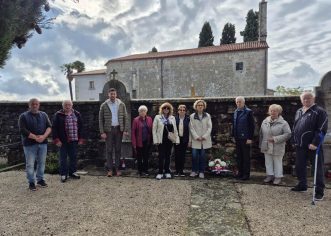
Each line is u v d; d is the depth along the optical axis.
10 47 2.46
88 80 44.25
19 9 2.38
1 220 4.41
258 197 5.50
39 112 6.17
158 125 6.89
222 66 32.03
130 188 6.05
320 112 5.42
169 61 34.16
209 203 5.17
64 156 6.61
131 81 36.03
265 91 30.83
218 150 7.92
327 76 7.01
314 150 5.47
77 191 5.86
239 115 6.78
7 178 6.93
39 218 4.49
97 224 4.26
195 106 7.11
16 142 9.43
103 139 7.87
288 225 4.23
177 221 4.38
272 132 6.44
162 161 6.92
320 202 5.21
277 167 6.41
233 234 3.99
